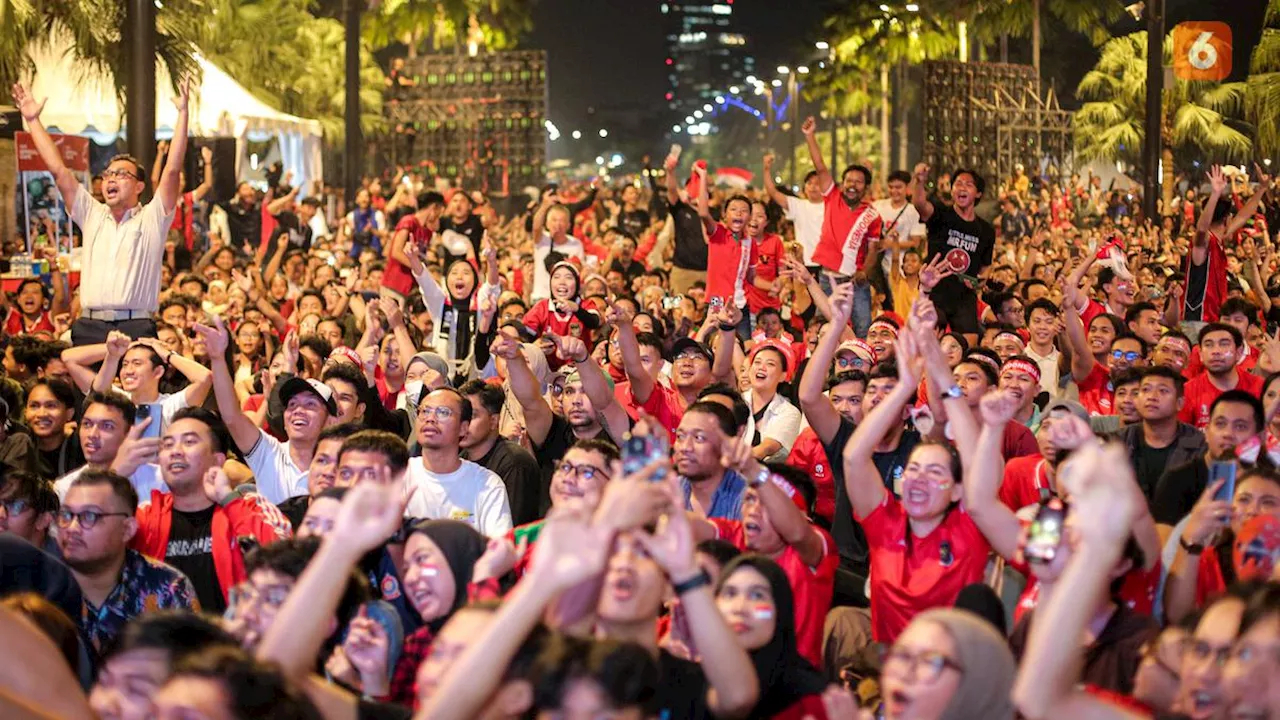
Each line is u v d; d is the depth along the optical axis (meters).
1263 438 7.74
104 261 11.34
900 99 66.88
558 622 4.68
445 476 8.25
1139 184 55.22
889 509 6.94
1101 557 3.76
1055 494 7.76
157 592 6.81
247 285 15.72
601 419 9.45
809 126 16.27
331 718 4.64
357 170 32.78
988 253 14.12
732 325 10.67
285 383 8.66
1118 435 9.22
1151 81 28.05
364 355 10.70
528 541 6.57
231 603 5.32
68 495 6.58
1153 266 20.91
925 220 14.05
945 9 55.94
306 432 8.63
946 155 45.34
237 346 13.12
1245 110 38.88
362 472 7.03
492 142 50.72
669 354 13.61
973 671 4.43
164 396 9.69
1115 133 54.22
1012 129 45.97
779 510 6.50
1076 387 11.70
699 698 5.06
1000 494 8.19
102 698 4.62
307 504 7.61
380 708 4.80
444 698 3.91
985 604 5.82
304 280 18.64
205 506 7.37
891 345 11.91
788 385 10.95
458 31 56.09
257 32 47.72
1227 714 4.45
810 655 6.58
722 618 4.66
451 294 12.44
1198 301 15.73
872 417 6.90
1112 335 12.36
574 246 18.22
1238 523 6.01
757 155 146.62
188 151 22.77
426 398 8.18
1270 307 16.30
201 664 4.01
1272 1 36.84
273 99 47.84
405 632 6.21
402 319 11.32
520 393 9.41
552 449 9.62
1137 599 6.03
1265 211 22.14
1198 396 10.56
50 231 19.28
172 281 18.58
